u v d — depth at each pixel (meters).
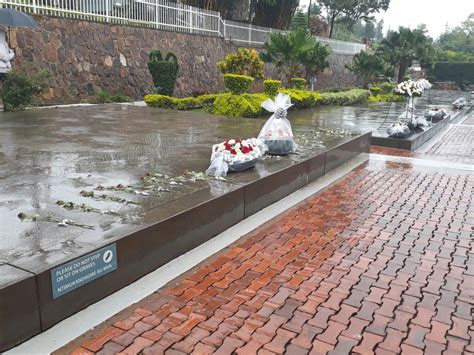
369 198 5.85
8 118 9.36
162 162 5.71
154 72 14.49
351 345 2.73
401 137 10.16
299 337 2.80
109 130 8.19
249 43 22.00
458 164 8.27
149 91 15.77
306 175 6.23
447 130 14.07
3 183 4.62
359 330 2.89
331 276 3.63
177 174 5.12
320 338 2.79
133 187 4.55
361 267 3.81
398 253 4.13
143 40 15.55
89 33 13.62
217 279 3.51
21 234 3.28
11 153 6.02
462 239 4.51
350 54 35.28
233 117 10.92
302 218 4.99
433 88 43.44
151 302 3.14
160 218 3.65
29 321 2.66
